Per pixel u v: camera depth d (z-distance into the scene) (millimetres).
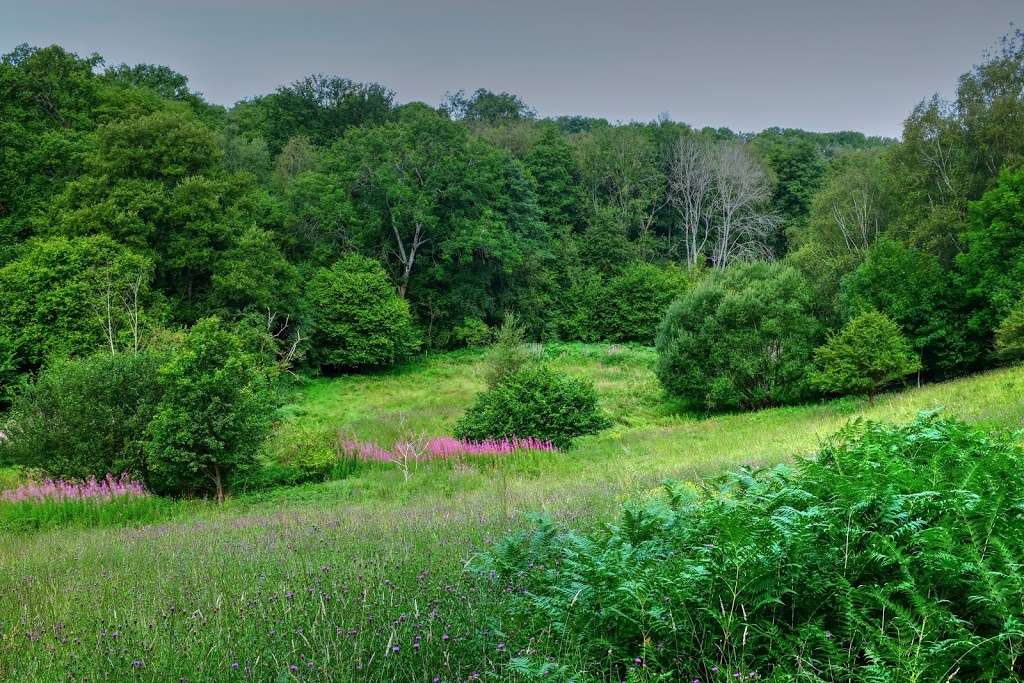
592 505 10211
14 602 7098
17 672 4613
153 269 35906
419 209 56312
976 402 19391
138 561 9648
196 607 5934
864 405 27172
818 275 41281
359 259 52094
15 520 16609
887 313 33594
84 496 18031
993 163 37625
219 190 40844
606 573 4035
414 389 45844
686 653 3725
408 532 9336
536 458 22062
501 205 63031
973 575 3725
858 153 52031
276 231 53031
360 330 49875
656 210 80938
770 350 34688
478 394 27516
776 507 4453
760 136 104625
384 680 3904
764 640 3775
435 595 5152
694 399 36438
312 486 20094
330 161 57719
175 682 4125
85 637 5266
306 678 3930
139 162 39156
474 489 17547
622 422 33656
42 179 39125
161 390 20547
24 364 31641
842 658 3508
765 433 23328
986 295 31203
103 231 35938
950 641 3350
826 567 3988
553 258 65625
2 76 39000
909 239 37594
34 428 19516
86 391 20062
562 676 3527
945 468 4949
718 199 80125
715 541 4195
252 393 20234
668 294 62812
